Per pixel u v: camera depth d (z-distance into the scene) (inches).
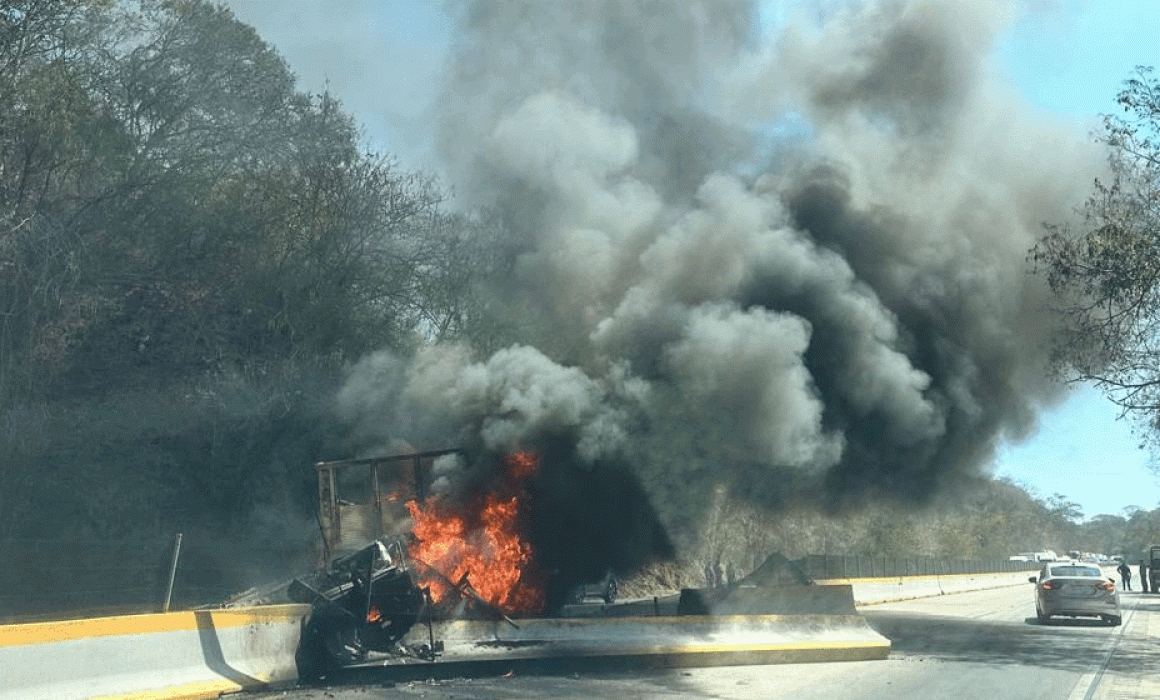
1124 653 732.0
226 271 1273.4
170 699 447.5
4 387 1050.7
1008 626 1008.2
